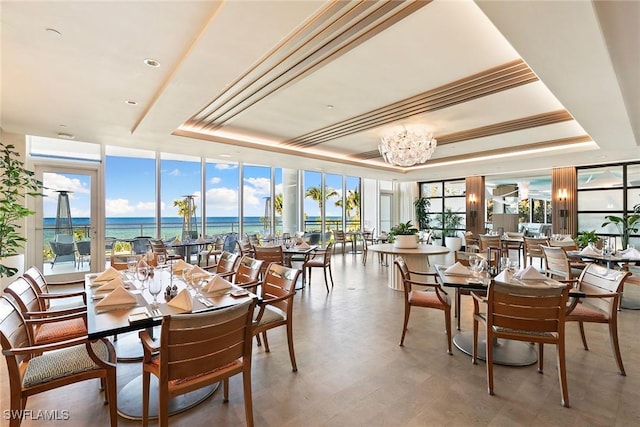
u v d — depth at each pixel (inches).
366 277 251.3
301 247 232.1
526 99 167.6
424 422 77.2
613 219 285.4
